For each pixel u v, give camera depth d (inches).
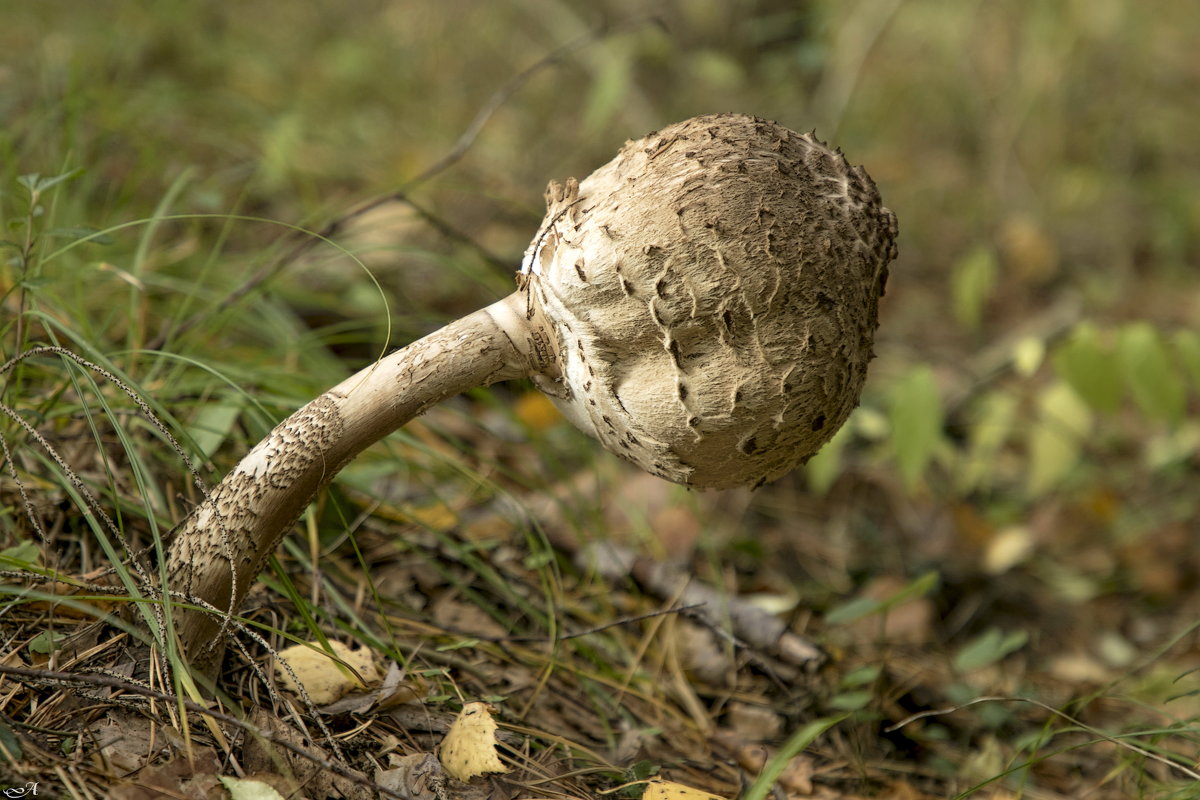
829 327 32.7
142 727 32.6
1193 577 45.4
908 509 48.8
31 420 34.8
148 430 36.0
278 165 46.0
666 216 32.5
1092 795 35.9
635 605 38.2
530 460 42.3
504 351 33.2
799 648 37.4
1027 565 46.1
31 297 35.4
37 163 41.6
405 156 61.2
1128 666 40.3
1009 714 37.4
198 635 32.9
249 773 32.4
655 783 33.5
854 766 36.1
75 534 34.7
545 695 35.7
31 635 33.4
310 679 33.8
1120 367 41.0
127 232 40.9
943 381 56.1
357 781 32.2
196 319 37.8
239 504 32.9
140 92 51.7
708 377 32.7
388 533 37.4
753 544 40.9
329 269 47.0
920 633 40.3
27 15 61.4
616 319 32.7
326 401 33.0
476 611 36.9
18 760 31.7
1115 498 50.4
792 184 32.8
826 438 33.6
